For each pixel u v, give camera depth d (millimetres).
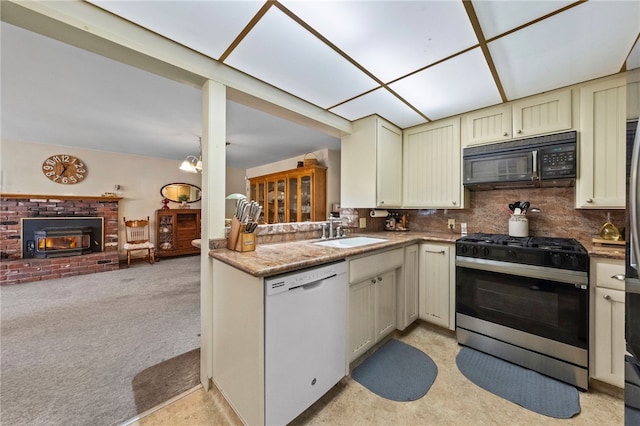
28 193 4176
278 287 1147
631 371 909
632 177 844
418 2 1112
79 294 3191
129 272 4289
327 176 4480
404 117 2410
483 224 2455
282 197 5051
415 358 1825
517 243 1787
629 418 919
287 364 1192
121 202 5039
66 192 4480
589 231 1963
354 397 1464
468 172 2242
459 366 1728
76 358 1821
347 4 1123
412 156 2654
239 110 2740
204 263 1532
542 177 1885
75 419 1299
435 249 2162
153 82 2164
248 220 1562
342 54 1474
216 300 1464
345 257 1516
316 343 1332
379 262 1811
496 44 1388
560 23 1228
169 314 2586
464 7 1140
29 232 4055
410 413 1350
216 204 1535
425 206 2555
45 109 2750
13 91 2332
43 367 1716
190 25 1239
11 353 1879
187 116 2941
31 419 1294
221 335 1409
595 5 1117
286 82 1774
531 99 1972
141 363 1772
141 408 1378
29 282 3738
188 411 1362
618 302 1410
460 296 1980
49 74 2039
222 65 1561
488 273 1843
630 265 903
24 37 1599
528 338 1675
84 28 1104
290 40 1351
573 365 1517
